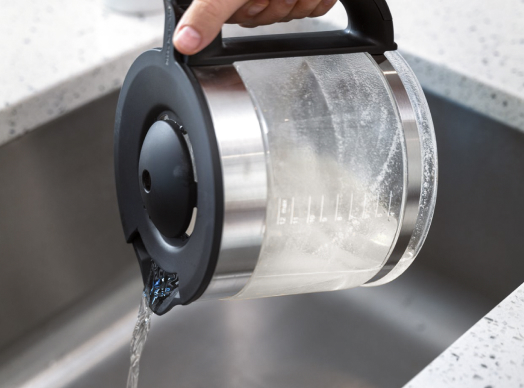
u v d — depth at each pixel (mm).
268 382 841
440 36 836
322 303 895
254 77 369
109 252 909
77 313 880
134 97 411
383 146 382
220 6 347
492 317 418
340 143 371
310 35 418
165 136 372
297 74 382
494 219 799
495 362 385
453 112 796
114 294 911
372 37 417
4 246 783
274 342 871
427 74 795
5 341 820
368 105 386
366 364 843
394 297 884
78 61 788
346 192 374
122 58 810
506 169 766
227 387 846
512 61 779
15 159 760
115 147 450
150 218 421
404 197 391
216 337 878
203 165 341
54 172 806
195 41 345
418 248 428
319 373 843
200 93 346
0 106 708
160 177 370
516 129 738
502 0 925
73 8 902
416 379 376
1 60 784
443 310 859
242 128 345
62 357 845
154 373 853
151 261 454
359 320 876
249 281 383
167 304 405
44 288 842
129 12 887
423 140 401
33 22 867
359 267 416
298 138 359
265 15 430
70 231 850
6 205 770
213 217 339
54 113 759
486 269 828
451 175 829
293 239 371
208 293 376
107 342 871
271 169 350
